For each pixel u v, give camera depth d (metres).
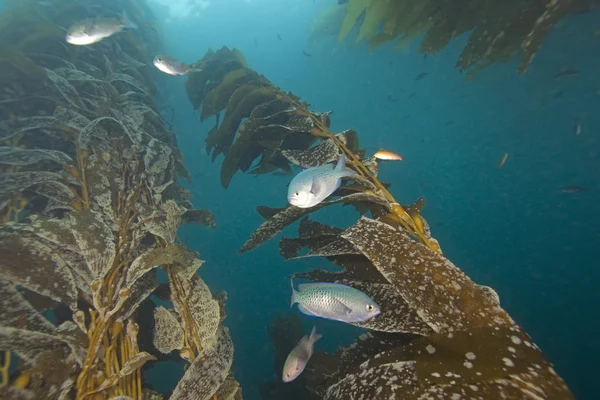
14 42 3.89
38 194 2.30
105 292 1.60
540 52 9.55
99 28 3.46
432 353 0.96
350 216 18.12
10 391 1.20
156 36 8.59
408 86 14.60
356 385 0.96
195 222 2.65
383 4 4.73
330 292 1.48
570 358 12.38
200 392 1.30
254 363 9.78
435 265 1.15
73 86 3.11
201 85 5.42
